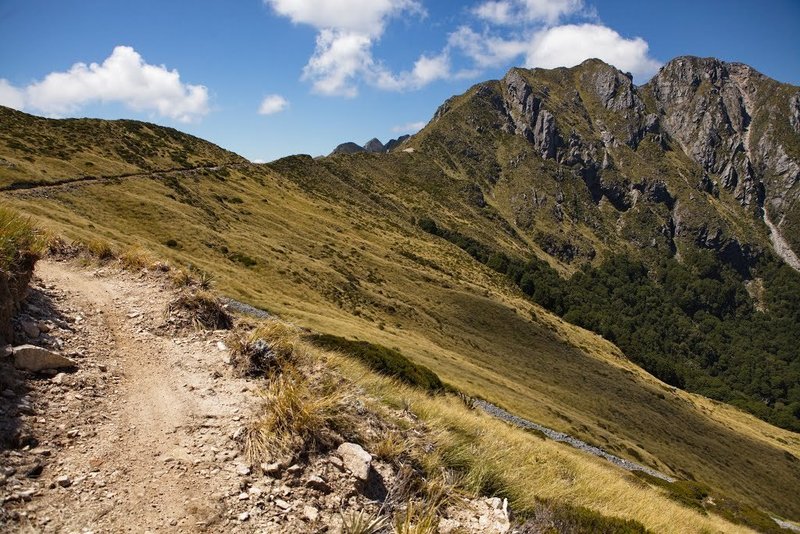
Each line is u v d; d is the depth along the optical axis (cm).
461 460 643
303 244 9681
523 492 642
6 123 8862
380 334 6044
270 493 451
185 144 13062
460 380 5288
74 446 461
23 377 545
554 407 6569
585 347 12188
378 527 437
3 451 419
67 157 8312
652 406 10256
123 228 6475
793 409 17962
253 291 5441
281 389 590
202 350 779
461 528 491
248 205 10594
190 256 6162
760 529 2575
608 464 3152
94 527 368
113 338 761
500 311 10944
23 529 346
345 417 591
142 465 455
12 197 5716
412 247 14312
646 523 834
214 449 500
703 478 7806
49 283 944
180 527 388
